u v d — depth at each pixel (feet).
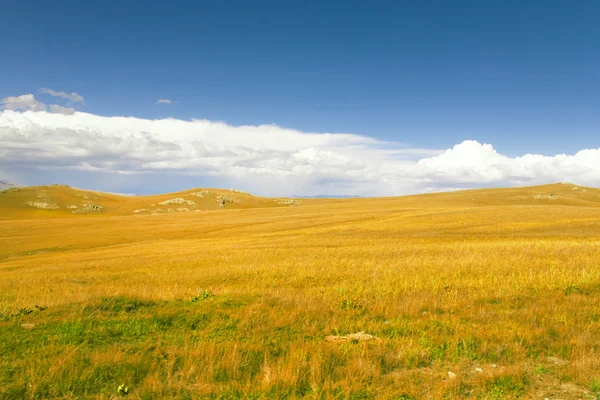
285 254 106.11
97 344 30.14
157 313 39.40
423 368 25.04
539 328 30.96
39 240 224.94
